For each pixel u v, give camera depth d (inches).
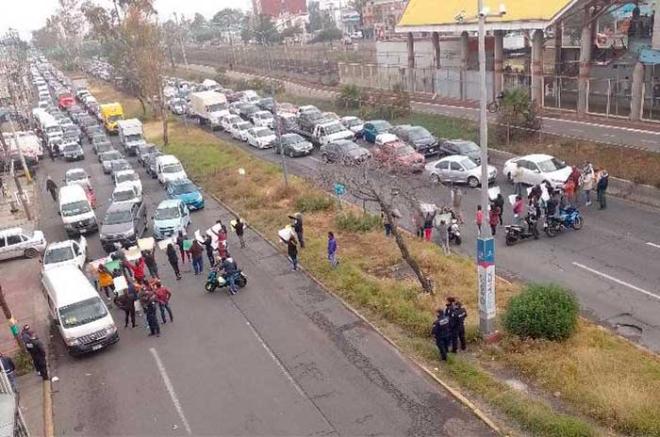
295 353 654.5
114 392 624.4
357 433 510.0
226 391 599.2
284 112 2106.3
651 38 1471.5
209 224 1175.0
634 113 1398.9
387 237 960.9
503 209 1034.1
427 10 2037.4
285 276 869.2
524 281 764.0
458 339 613.6
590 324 634.8
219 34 6259.8
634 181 1029.2
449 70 1998.0
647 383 510.0
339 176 1010.7
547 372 542.9
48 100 3348.9
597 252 828.6
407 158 1296.8
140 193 1310.3
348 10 5521.7
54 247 992.2
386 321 695.7
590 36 1475.1
